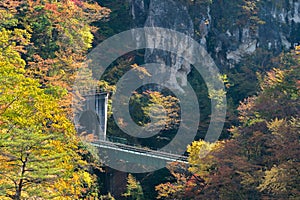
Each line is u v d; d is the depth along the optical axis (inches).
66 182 1860.2
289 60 3922.2
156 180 3198.8
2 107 1825.8
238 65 5004.9
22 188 1721.2
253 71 4704.7
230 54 5036.9
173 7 4798.2
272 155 2466.8
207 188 2503.7
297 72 2938.0
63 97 2620.6
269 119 2728.8
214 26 5108.3
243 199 2338.8
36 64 2903.5
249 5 5201.8
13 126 1781.5
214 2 5182.1
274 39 5246.1
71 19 3363.7
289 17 5462.6
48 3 3294.8
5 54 2490.2
